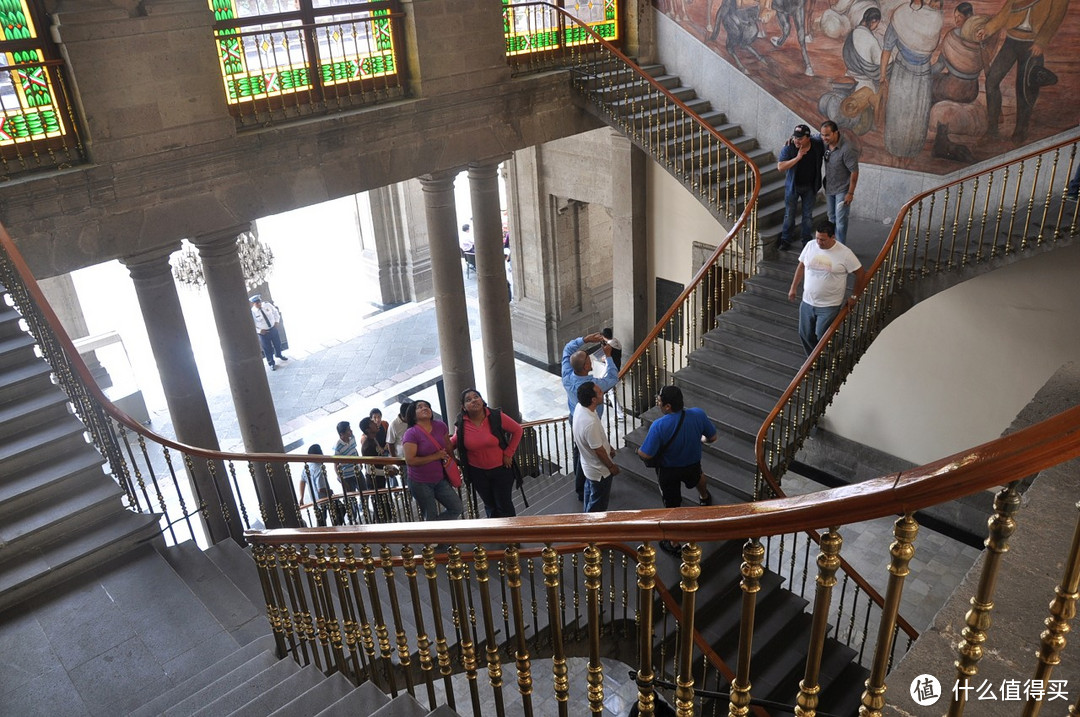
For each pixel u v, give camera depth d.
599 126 11.77
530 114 10.80
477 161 10.39
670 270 13.74
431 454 7.41
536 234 15.06
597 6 11.86
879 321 8.50
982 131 9.33
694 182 10.38
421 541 3.06
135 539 5.95
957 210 8.20
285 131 8.44
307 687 4.29
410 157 9.65
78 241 7.41
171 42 7.50
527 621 6.20
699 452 6.84
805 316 7.77
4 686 4.87
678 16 11.89
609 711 8.20
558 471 10.88
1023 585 2.99
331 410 14.06
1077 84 8.42
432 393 14.49
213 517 8.94
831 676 6.68
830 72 10.47
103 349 13.99
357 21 8.81
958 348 10.52
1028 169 9.12
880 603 6.80
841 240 9.14
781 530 1.88
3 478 5.80
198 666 5.00
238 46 8.21
